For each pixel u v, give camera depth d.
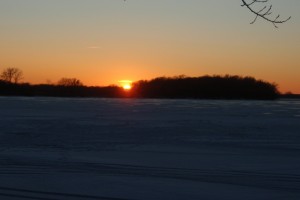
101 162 14.23
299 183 11.20
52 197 9.59
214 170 13.02
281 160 14.97
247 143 19.98
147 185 10.81
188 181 11.30
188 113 44.66
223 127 28.48
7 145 18.81
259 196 9.85
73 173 12.20
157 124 30.69
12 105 60.75
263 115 41.88
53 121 32.53
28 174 11.96
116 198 9.60
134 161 14.60
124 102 78.56
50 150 17.22
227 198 9.68
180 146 18.80
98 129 26.72
